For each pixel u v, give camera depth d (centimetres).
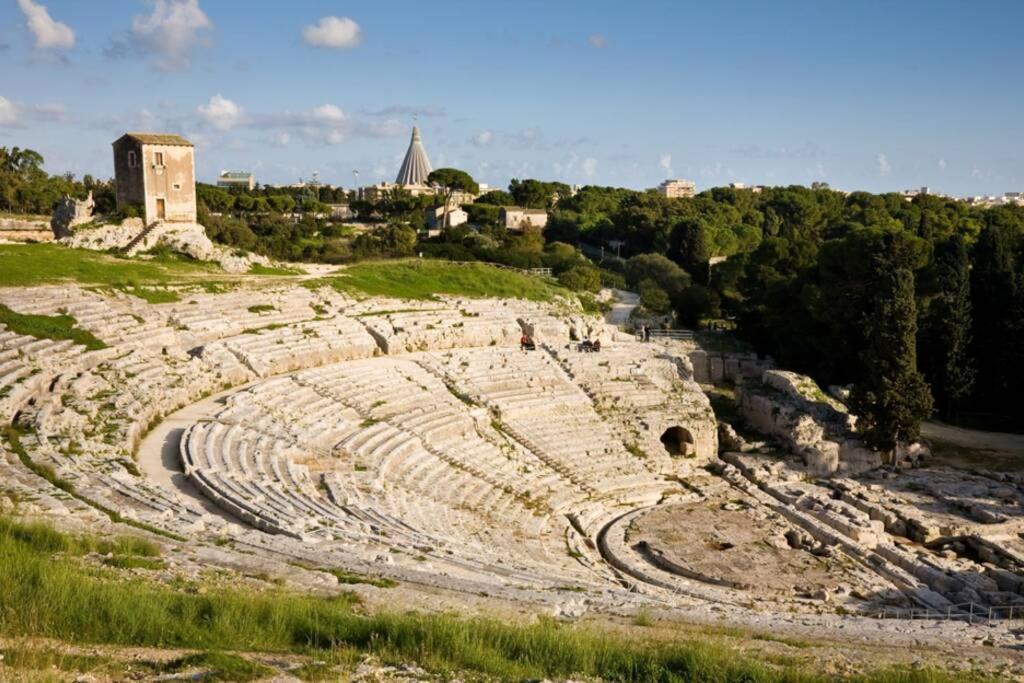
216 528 2886
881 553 4862
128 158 8362
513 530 4600
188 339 5516
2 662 1387
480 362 6869
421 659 1686
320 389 5538
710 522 5272
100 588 1753
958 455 6819
